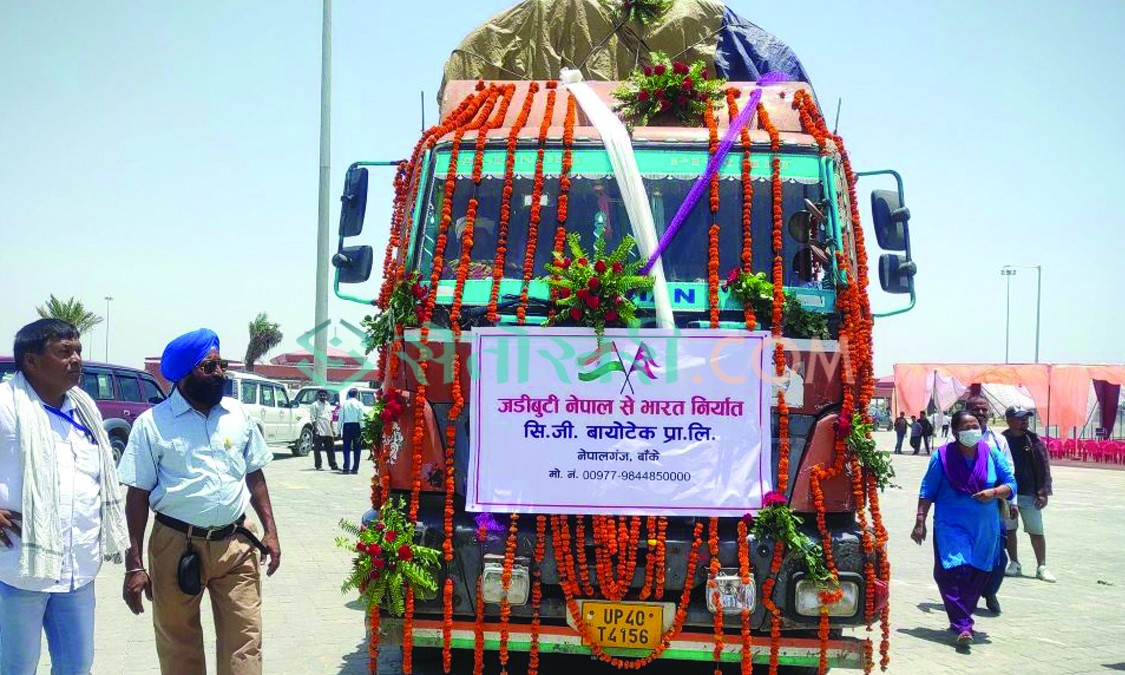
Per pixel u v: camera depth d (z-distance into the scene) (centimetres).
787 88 596
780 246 520
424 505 496
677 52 691
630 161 533
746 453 477
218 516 446
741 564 461
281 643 657
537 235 534
